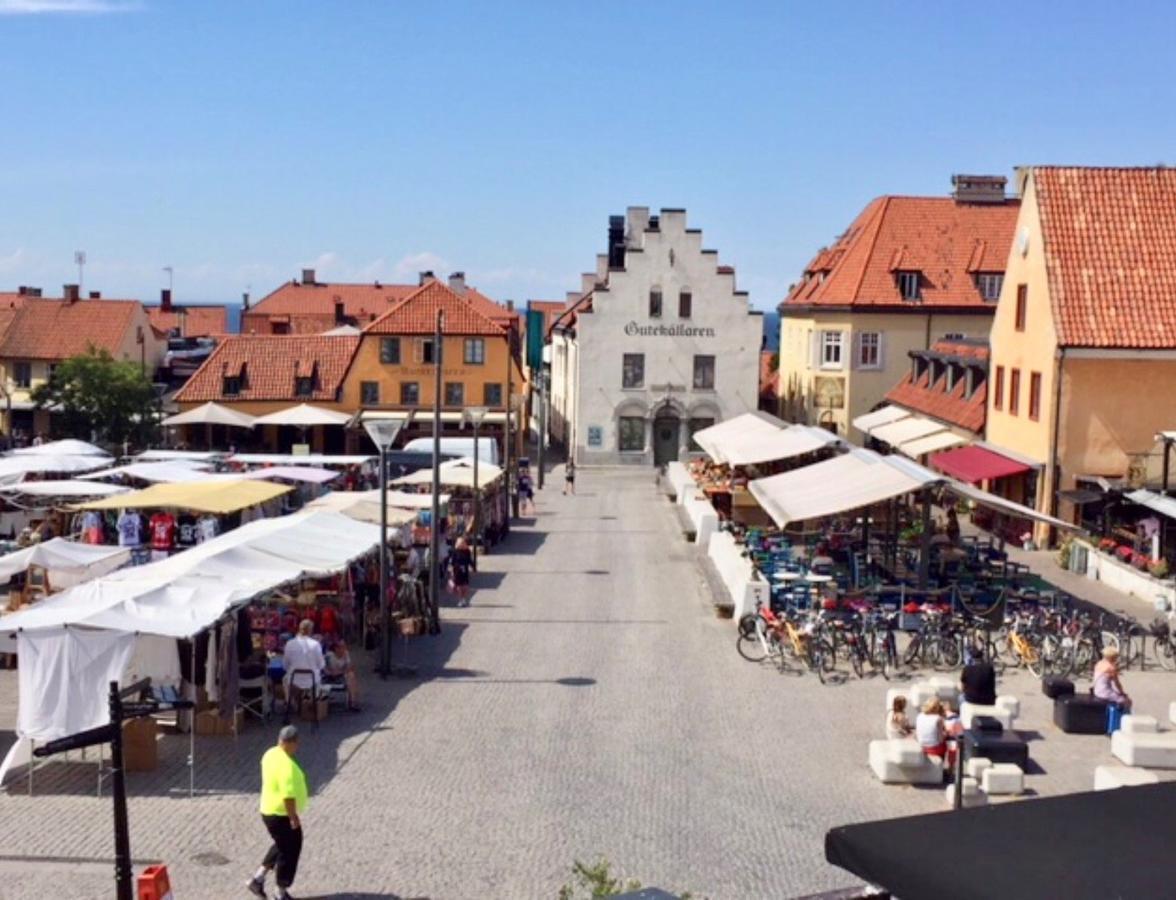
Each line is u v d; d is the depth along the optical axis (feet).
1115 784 61.62
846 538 127.65
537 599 114.62
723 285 242.37
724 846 56.75
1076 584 121.60
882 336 228.43
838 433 230.07
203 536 126.82
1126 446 138.31
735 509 161.79
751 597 99.86
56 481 137.90
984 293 229.04
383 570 85.81
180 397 239.50
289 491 131.23
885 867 27.43
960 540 133.08
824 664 88.22
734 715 77.36
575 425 245.65
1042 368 142.41
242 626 75.82
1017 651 90.07
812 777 66.39
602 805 61.62
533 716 76.54
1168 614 103.96
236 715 71.41
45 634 61.41
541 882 52.49
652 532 161.27
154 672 69.87
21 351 267.59
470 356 241.14
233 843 55.77
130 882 43.01
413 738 71.82
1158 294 140.87
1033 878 26.43
